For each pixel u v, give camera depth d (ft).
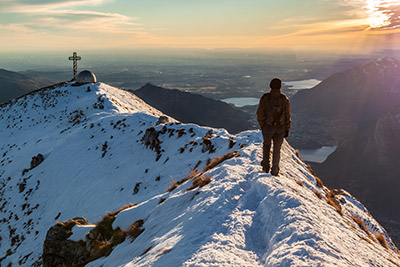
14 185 134.00
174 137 103.50
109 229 35.60
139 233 29.55
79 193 101.65
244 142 62.59
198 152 84.07
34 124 218.18
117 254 27.81
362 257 16.17
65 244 34.22
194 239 18.30
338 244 16.07
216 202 23.21
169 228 24.67
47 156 142.20
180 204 29.60
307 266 12.39
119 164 107.76
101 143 129.49
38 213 105.70
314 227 16.61
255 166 32.96
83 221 39.27
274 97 26.68
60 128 191.72
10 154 179.63
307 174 44.78
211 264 14.49
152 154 102.99
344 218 29.22
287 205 19.72
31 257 81.66
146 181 87.51
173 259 16.72
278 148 28.22
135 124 134.41
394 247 56.75
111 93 250.98
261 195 24.04
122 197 86.74
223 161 42.11
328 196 40.86
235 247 16.63
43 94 265.95
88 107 209.67
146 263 19.01
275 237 16.58
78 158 125.29
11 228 105.50
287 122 27.40
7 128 226.38
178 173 79.25
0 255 93.91
